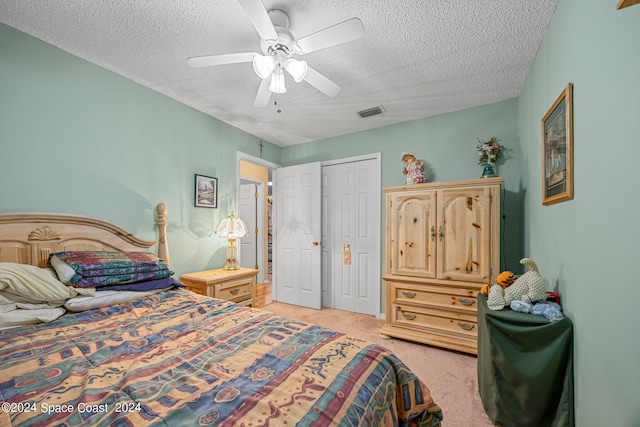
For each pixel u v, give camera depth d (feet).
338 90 5.83
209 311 4.89
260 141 11.93
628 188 2.72
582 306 3.76
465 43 5.66
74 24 5.16
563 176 4.32
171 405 2.25
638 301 2.57
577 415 3.91
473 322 7.31
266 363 3.02
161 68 6.65
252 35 5.48
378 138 10.68
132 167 7.16
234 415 2.15
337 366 2.98
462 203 7.66
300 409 2.26
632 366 2.65
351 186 11.42
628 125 2.71
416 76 6.98
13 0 4.55
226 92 7.87
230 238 9.36
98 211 6.45
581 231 3.77
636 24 2.58
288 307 11.84
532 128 6.46
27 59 5.43
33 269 4.67
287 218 12.59
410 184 8.86
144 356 3.18
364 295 11.00
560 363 4.12
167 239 7.99
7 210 5.15
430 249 8.04
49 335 3.75
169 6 4.71
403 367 3.48
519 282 5.04
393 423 2.91
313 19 5.00
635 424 2.59
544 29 5.21
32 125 5.48
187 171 8.63
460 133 9.04
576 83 3.89
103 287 5.26
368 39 5.55
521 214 7.95
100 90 6.54
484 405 5.15
